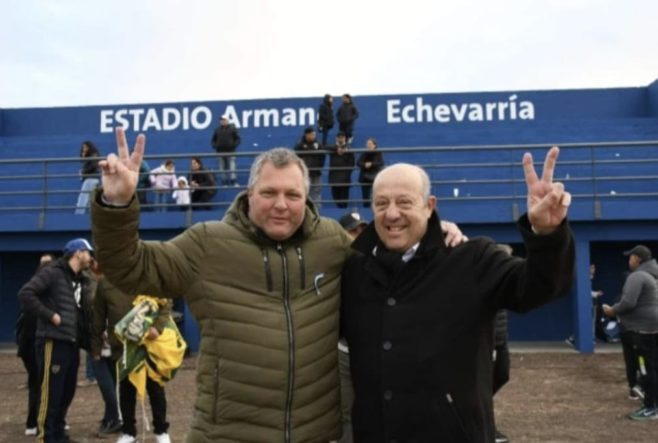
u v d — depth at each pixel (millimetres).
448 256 3537
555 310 18016
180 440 8602
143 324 7223
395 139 21422
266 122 22766
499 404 10766
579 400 10953
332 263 3715
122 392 7957
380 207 3557
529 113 22594
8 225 17094
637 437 8734
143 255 3406
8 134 23672
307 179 3689
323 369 3578
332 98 22344
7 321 19047
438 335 3418
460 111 22547
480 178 20203
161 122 23062
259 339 3461
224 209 18156
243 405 3445
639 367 10148
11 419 10000
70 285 7793
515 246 17453
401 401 3398
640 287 9539
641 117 22562
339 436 3668
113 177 3242
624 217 15805
